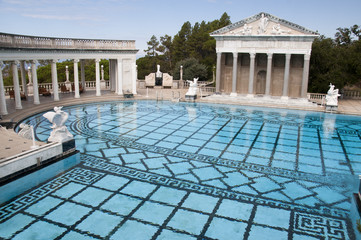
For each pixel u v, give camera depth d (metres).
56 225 9.55
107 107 30.45
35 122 22.97
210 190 12.20
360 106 32.19
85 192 11.81
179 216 10.22
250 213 10.52
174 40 83.88
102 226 9.55
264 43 33.66
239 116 26.98
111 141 18.52
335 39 57.81
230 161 15.49
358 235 9.31
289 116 27.44
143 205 10.89
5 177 12.35
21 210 10.40
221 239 9.01
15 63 24.39
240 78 38.75
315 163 15.47
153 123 23.50
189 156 16.09
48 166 14.20
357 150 17.67
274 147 17.97
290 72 36.16
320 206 11.11
